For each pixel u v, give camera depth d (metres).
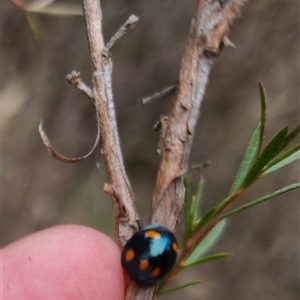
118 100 0.18
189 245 0.07
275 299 0.15
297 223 0.15
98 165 0.07
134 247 0.07
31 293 0.09
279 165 0.06
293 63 0.16
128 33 0.18
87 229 0.10
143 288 0.07
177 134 0.07
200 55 0.06
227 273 0.16
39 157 0.19
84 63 0.18
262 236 0.16
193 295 0.16
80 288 0.09
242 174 0.06
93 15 0.07
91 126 0.18
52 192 0.18
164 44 0.17
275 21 0.16
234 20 0.06
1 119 0.19
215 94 0.17
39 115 0.19
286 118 0.15
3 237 0.18
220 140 0.16
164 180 0.07
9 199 0.18
